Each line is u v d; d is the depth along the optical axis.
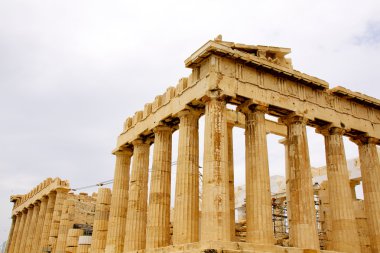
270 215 25.42
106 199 41.38
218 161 24.36
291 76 29.67
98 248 39.12
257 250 23.33
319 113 30.78
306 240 26.50
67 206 48.47
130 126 37.56
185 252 23.19
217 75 26.20
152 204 29.94
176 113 29.31
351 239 28.91
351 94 32.84
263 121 27.58
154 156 31.38
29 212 61.06
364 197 33.22
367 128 33.72
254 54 29.11
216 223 23.03
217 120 25.31
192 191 27.11
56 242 48.12
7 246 69.75
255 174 26.16
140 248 31.84
